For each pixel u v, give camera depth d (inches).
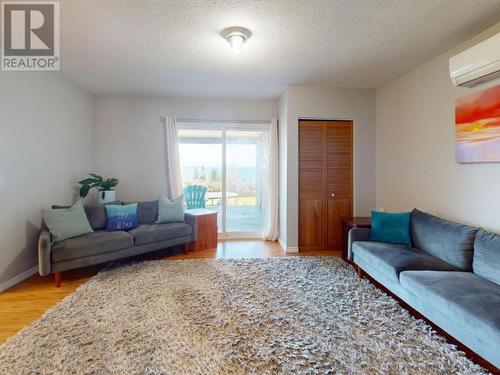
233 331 81.3
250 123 192.4
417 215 121.7
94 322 85.8
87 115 175.3
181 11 86.7
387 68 135.0
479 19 91.7
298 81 154.9
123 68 135.0
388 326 83.9
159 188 188.1
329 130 168.1
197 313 91.3
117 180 168.9
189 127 189.3
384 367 66.7
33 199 128.8
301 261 144.2
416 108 134.1
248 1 81.4
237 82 156.5
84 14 88.7
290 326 84.0
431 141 124.6
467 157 104.3
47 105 137.9
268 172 191.6
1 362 68.4
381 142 163.9
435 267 94.7
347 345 75.0
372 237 127.4
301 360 69.1
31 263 127.6
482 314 64.0
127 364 67.6
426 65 127.2
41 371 65.5
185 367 66.7
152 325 84.2
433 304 77.0
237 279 120.0
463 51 97.4
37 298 104.7
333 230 169.5
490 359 61.6
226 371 65.5
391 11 86.8
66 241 120.0
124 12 87.3
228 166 197.9
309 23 93.7
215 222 177.0
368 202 170.2
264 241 189.0
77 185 163.9
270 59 123.9
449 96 114.2
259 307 95.4
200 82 156.6
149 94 180.2
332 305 96.8
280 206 186.1
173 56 120.7
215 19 91.3
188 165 193.5
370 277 119.7
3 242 112.1
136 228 149.9
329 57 122.0
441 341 76.5
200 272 128.0
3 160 112.2
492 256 83.1
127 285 113.0
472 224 104.0
